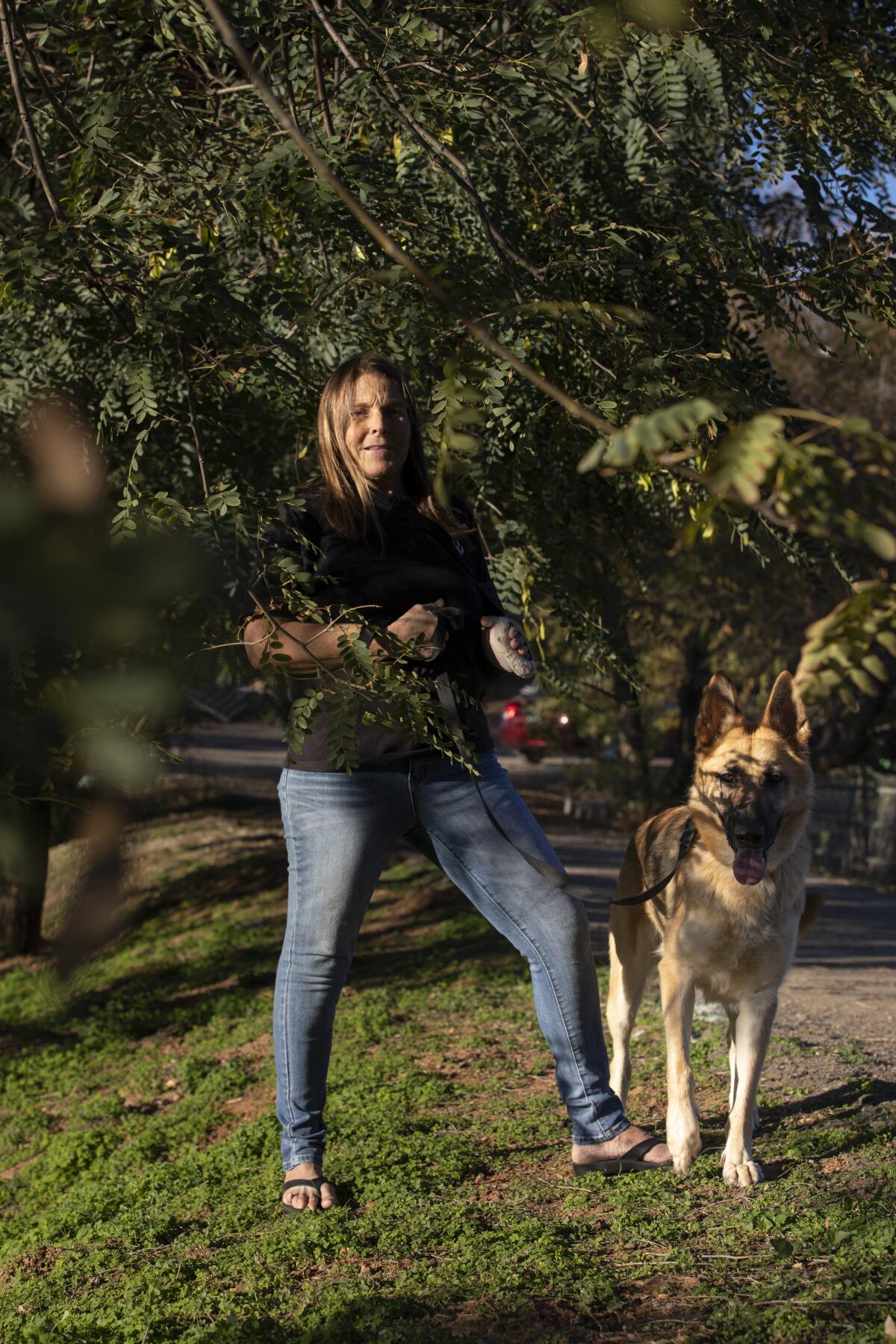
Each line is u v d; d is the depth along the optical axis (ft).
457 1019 21.75
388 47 10.20
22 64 11.59
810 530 3.37
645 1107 14.40
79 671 2.55
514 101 10.59
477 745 10.90
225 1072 20.58
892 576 3.52
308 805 10.70
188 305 8.66
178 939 37.32
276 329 12.35
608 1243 9.96
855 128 11.57
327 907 10.80
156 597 2.38
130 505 6.10
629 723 63.26
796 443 3.49
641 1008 20.40
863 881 54.03
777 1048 16.80
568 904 10.91
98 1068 24.08
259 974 31.14
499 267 10.53
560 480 15.70
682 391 9.32
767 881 11.84
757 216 15.93
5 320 12.36
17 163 11.78
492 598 11.35
